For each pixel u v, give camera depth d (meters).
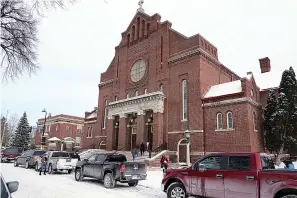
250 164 8.35
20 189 12.67
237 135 24.59
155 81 33.91
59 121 67.25
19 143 70.88
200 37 30.45
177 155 28.88
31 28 11.01
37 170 23.52
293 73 27.08
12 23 10.54
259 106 27.44
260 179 7.89
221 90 28.31
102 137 41.12
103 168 14.92
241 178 8.34
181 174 10.09
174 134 30.02
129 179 14.01
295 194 7.23
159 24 35.50
